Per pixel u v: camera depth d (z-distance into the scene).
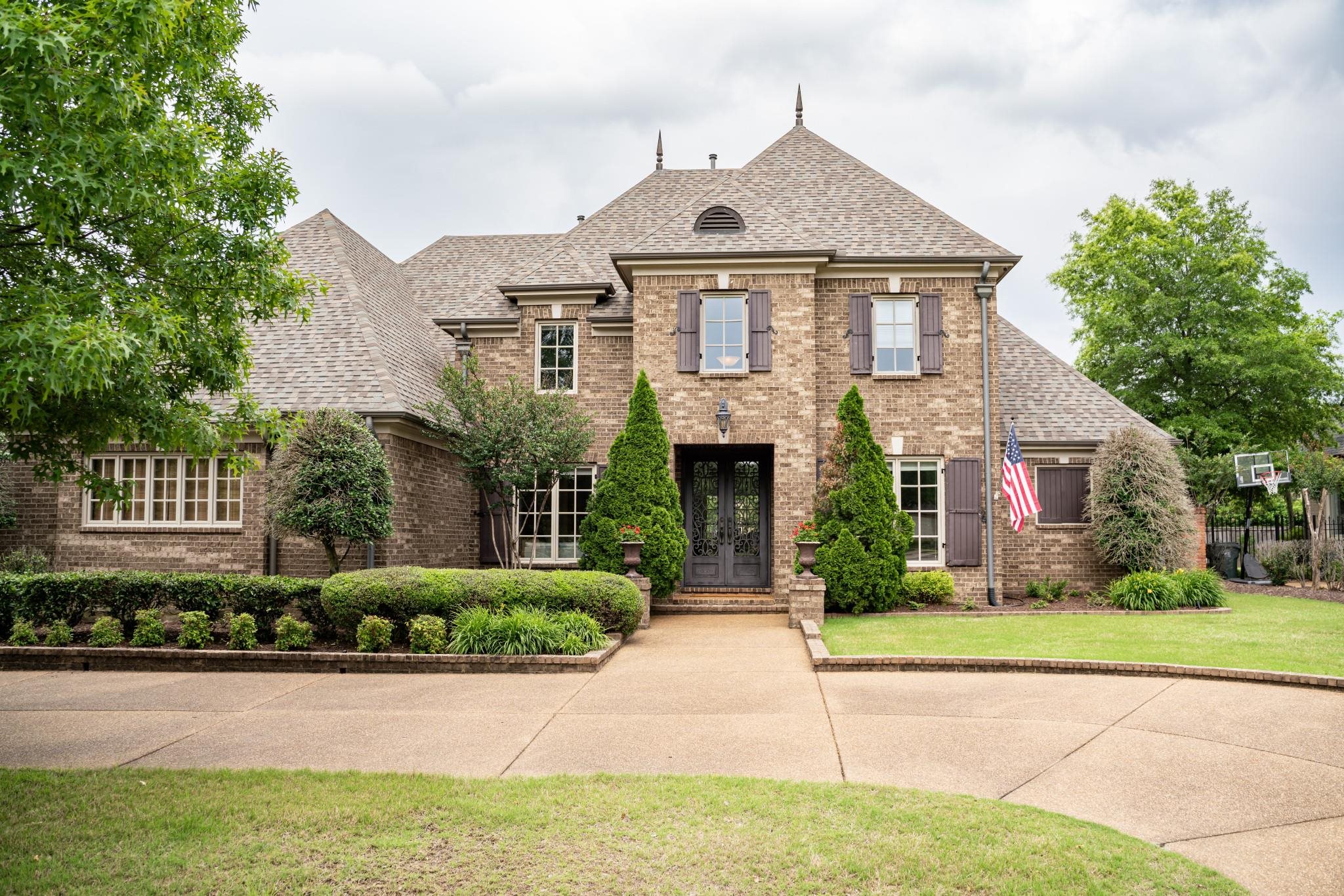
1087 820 5.18
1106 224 32.34
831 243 16.42
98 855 4.60
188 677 9.77
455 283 21.09
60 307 4.86
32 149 4.80
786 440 15.41
